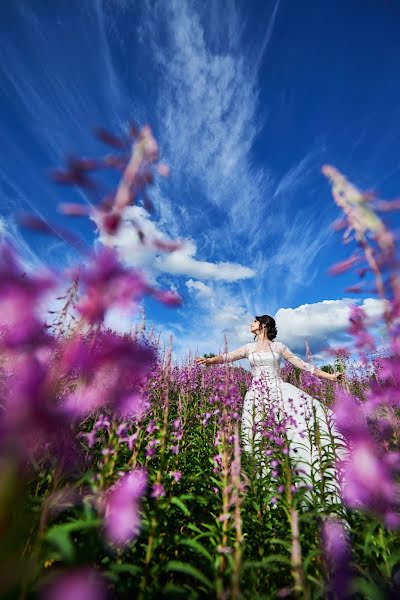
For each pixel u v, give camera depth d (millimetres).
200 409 3742
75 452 1307
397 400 1180
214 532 1728
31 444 650
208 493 2420
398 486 1316
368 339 1091
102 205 689
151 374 2248
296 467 2553
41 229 605
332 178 1088
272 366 4008
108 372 698
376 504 1387
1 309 569
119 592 1493
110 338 715
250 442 2986
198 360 4277
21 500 673
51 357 644
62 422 645
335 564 1738
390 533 1938
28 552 1194
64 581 688
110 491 1513
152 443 2139
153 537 1647
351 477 1358
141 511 1733
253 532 2121
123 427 1668
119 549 1594
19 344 568
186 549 2049
